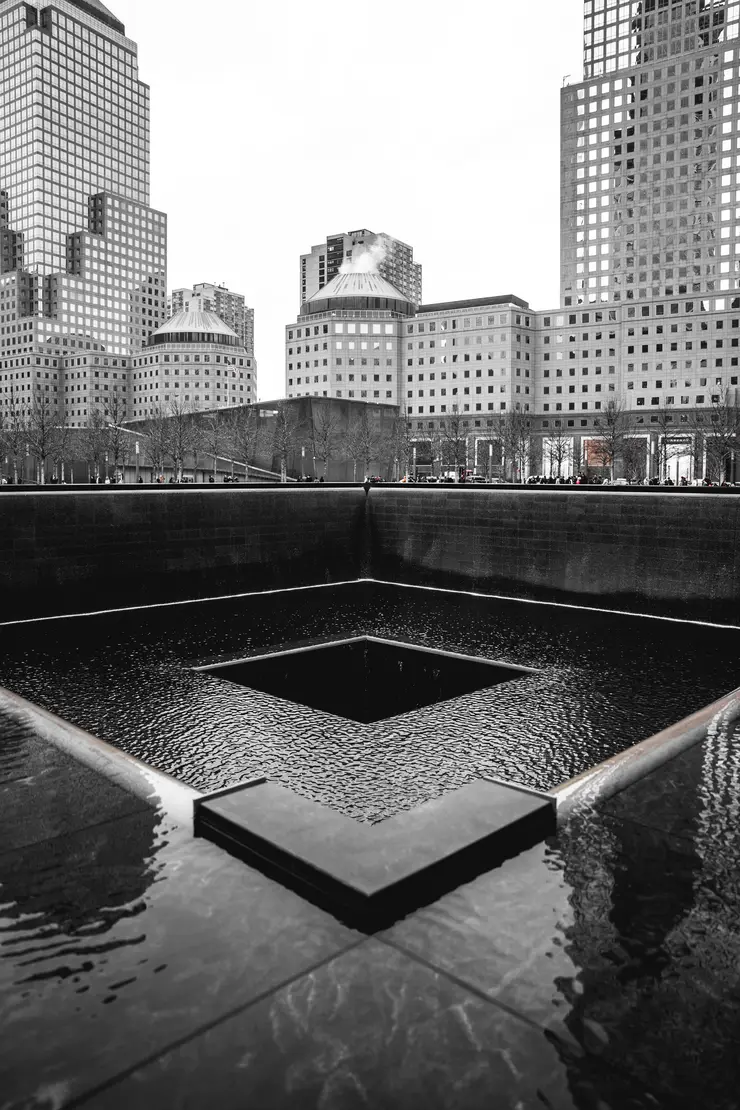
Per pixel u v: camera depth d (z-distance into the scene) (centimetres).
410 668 1197
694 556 1414
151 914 376
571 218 10869
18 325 16212
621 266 10644
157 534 1591
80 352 15175
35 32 16900
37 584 1422
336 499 1939
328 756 689
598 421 9150
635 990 320
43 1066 275
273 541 1808
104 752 630
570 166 10819
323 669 1194
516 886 406
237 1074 270
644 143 10369
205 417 7769
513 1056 279
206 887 403
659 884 411
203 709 840
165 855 441
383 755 692
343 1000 310
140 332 18450
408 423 8862
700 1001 313
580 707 855
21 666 1047
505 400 10225
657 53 10656
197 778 635
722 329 9500
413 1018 299
